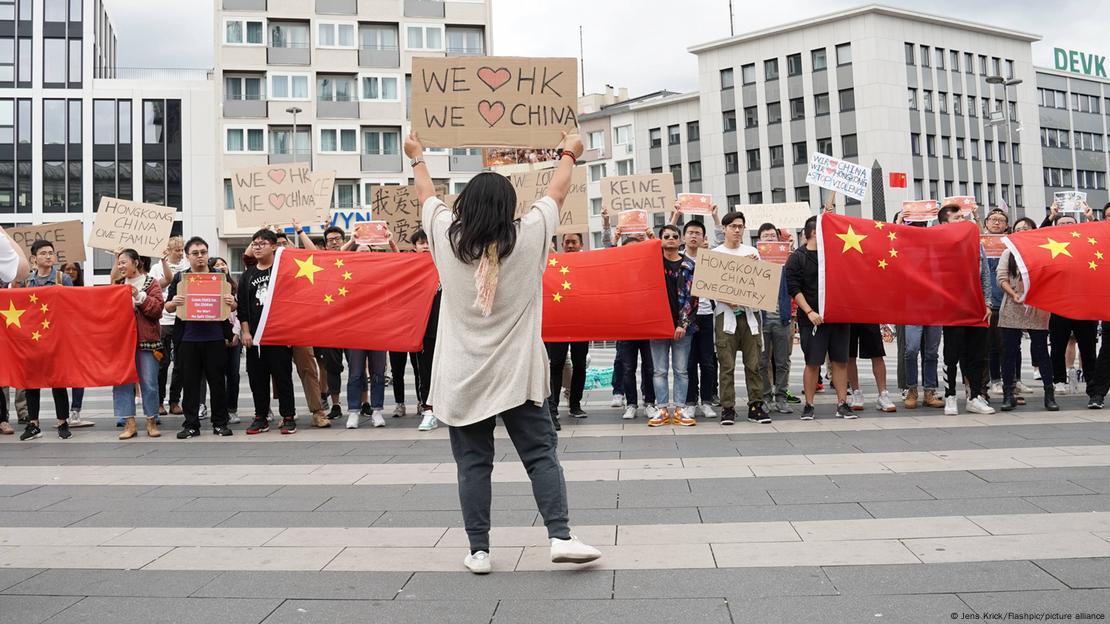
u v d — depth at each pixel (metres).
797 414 9.53
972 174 64.88
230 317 10.13
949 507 5.16
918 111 62.03
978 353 9.09
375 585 4.05
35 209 53.06
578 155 4.58
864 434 7.91
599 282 8.99
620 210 11.45
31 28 53.41
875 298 8.85
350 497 5.93
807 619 3.47
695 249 9.20
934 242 9.02
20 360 8.97
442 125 6.21
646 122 70.38
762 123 64.56
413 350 9.04
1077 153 76.31
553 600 3.78
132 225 11.05
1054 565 4.04
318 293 9.09
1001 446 7.05
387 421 9.94
